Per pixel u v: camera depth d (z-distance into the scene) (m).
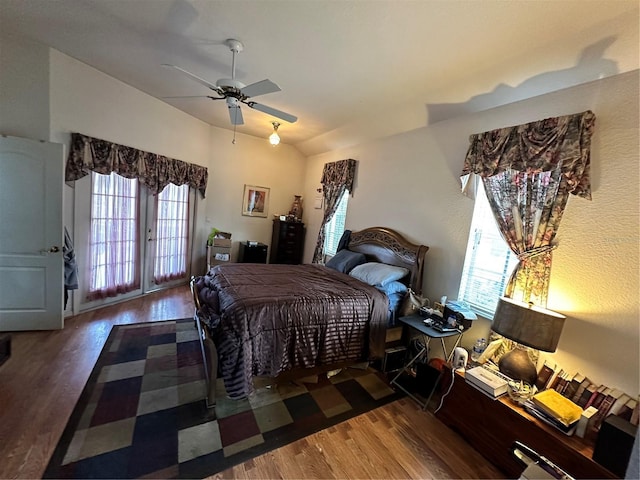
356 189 4.58
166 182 4.32
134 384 2.32
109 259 3.80
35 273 2.92
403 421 2.23
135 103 3.75
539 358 2.21
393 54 2.30
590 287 1.99
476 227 2.86
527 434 1.75
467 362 2.39
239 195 5.73
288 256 5.98
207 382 2.16
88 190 3.42
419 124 3.43
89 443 1.73
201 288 2.99
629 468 0.75
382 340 2.83
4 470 1.52
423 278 3.31
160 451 1.73
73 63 3.04
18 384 2.19
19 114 2.78
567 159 2.06
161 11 2.09
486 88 2.53
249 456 1.77
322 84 2.99
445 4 1.71
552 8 1.65
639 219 1.81
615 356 1.87
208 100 3.93
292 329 2.39
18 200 2.79
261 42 2.33
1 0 2.15
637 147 1.83
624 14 1.62
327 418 2.18
